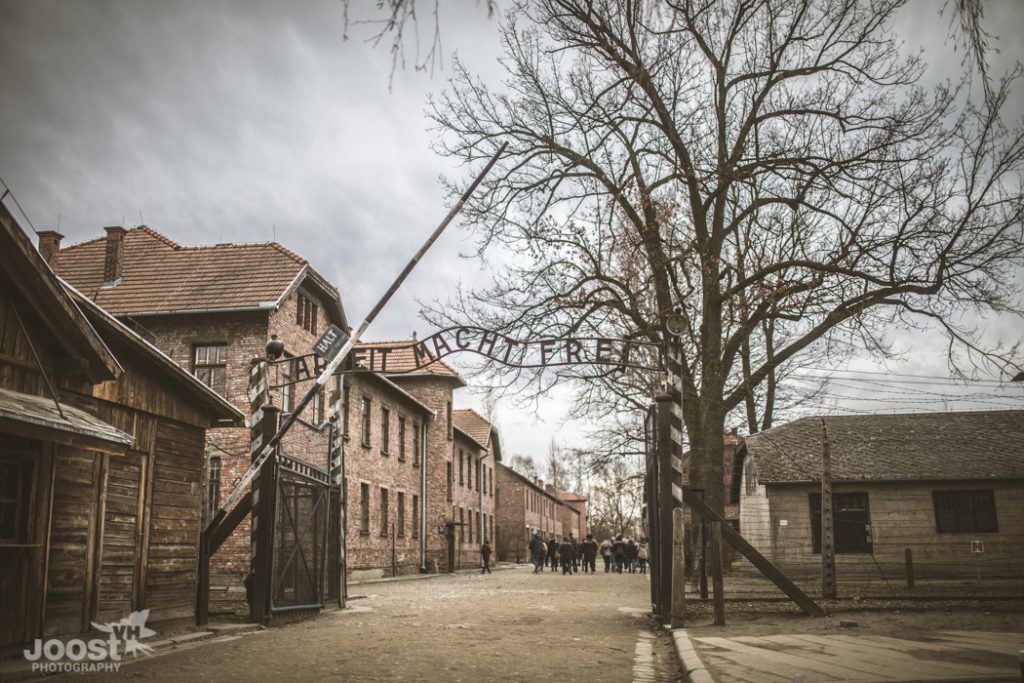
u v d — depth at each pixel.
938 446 31.45
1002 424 33.00
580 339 13.71
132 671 8.69
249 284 27.02
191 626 12.72
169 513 12.41
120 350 11.32
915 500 29.73
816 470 30.17
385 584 30.67
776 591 19.75
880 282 19.89
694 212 23.52
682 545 12.67
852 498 30.09
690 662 7.98
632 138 22.62
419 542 43.44
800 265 21.38
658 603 13.96
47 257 26.91
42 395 9.56
